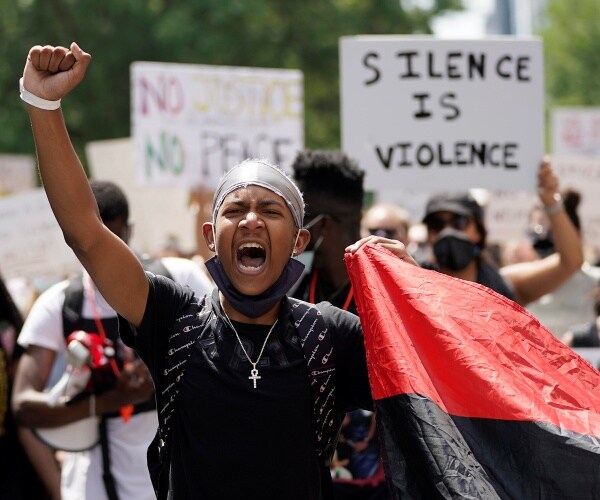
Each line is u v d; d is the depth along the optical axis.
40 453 6.16
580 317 8.70
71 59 3.59
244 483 3.65
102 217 5.56
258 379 3.68
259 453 3.65
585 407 3.80
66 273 10.21
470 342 3.84
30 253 10.26
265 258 3.72
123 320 3.83
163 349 3.79
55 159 3.64
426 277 3.92
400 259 4.00
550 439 3.70
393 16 30.19
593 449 3.67
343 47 7.46
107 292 3.74
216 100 9.34
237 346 3.71
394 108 7.45
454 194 6.70
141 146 9.20
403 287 3.90
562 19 34.34
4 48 27.17
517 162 7.49
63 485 5.77
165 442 3.75
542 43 7.50
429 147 7.45
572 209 8.03
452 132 7.46
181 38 25.86
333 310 3.90
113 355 5.53
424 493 3.64
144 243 10.84
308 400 3.73
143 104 9.20
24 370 5.67
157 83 9.23
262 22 26.98
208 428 3.66
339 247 5.25
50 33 27.22
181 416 3.72
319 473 3.78
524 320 3.91
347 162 5.29
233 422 3.65
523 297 7.11
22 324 6.31
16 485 6.14
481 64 7.49
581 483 3.66
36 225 10.26
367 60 7.45
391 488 3.67
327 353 3.78
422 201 13.49
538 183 7.29
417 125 7.45
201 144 9.32
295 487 3.69
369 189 7.44
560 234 7.03
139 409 5.55
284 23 27.97
